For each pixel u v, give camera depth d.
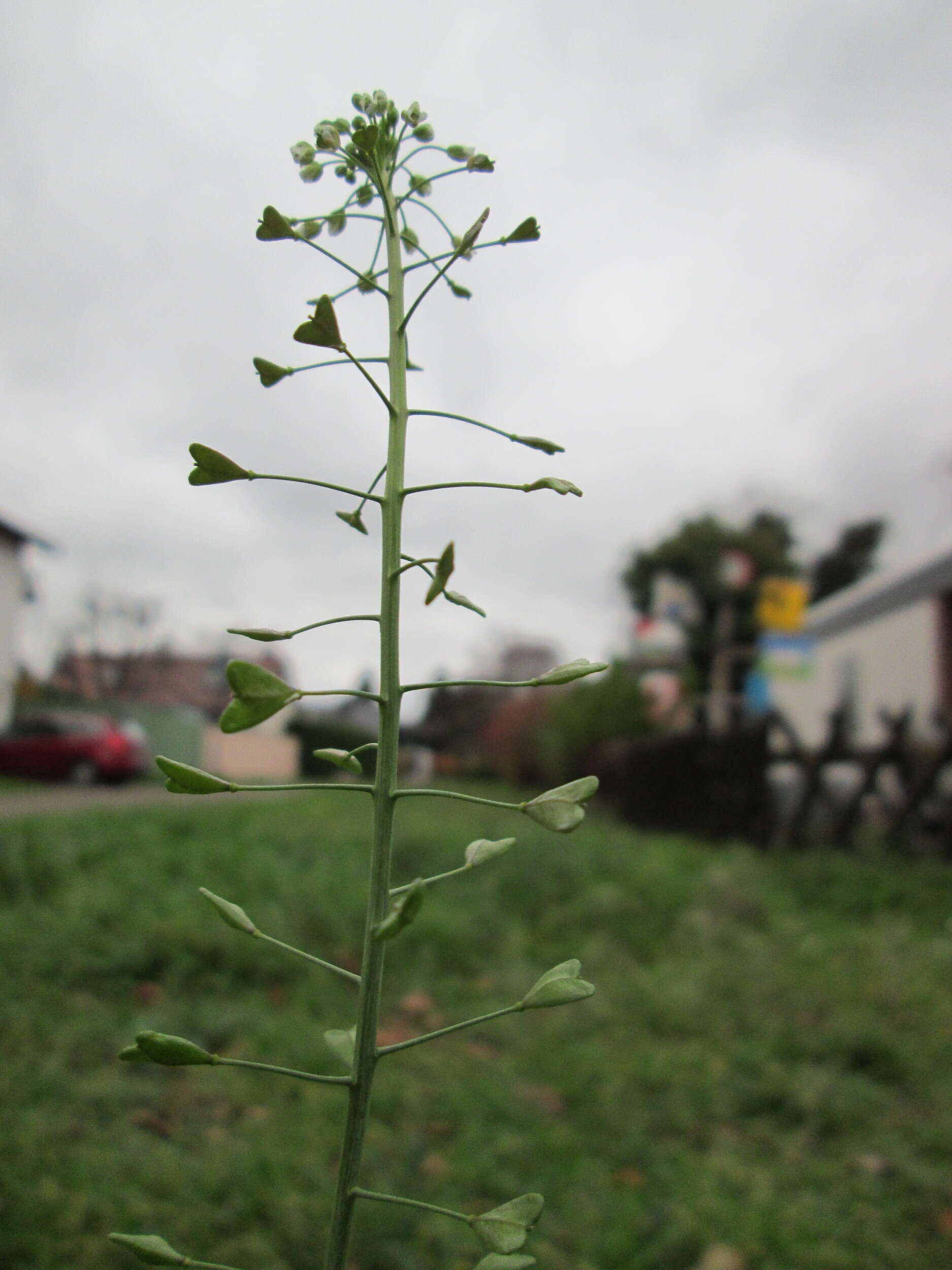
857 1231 2.69
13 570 20.52
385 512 1.29
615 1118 3.28
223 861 6.31
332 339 1.22
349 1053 1.31
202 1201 2.61
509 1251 1.12
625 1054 3.81
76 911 4.79
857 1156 3.10
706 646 27.02
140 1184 2.68
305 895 5.53
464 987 4.61
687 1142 3.20
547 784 19.50
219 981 4.23
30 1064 3.30
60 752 16.81
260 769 25.83
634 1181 2.93
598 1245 2.56
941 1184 2.89
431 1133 3.16
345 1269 1.18
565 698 18.66
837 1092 3.46
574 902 6.03
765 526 32.81
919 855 8.38
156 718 23.70
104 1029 3.66
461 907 5.77
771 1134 3.24
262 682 1.11
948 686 13.31
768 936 5.70
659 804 11.41
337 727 27.94
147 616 33.97
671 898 6.27
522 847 7.02
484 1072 3.58
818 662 19.30
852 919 6.40
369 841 7.56
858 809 9.21
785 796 10.84
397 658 1.25
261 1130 3.04
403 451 1.33
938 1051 3.88
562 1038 3.97
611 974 4.81
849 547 35.16
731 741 10.32
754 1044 3.88
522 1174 2.94
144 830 7.11
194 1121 3.10
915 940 5.57
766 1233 2.62
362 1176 2.81
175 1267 1.17
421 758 32.72
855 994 4.48
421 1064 3.63
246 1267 2.38
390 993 4.41
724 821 10.16
